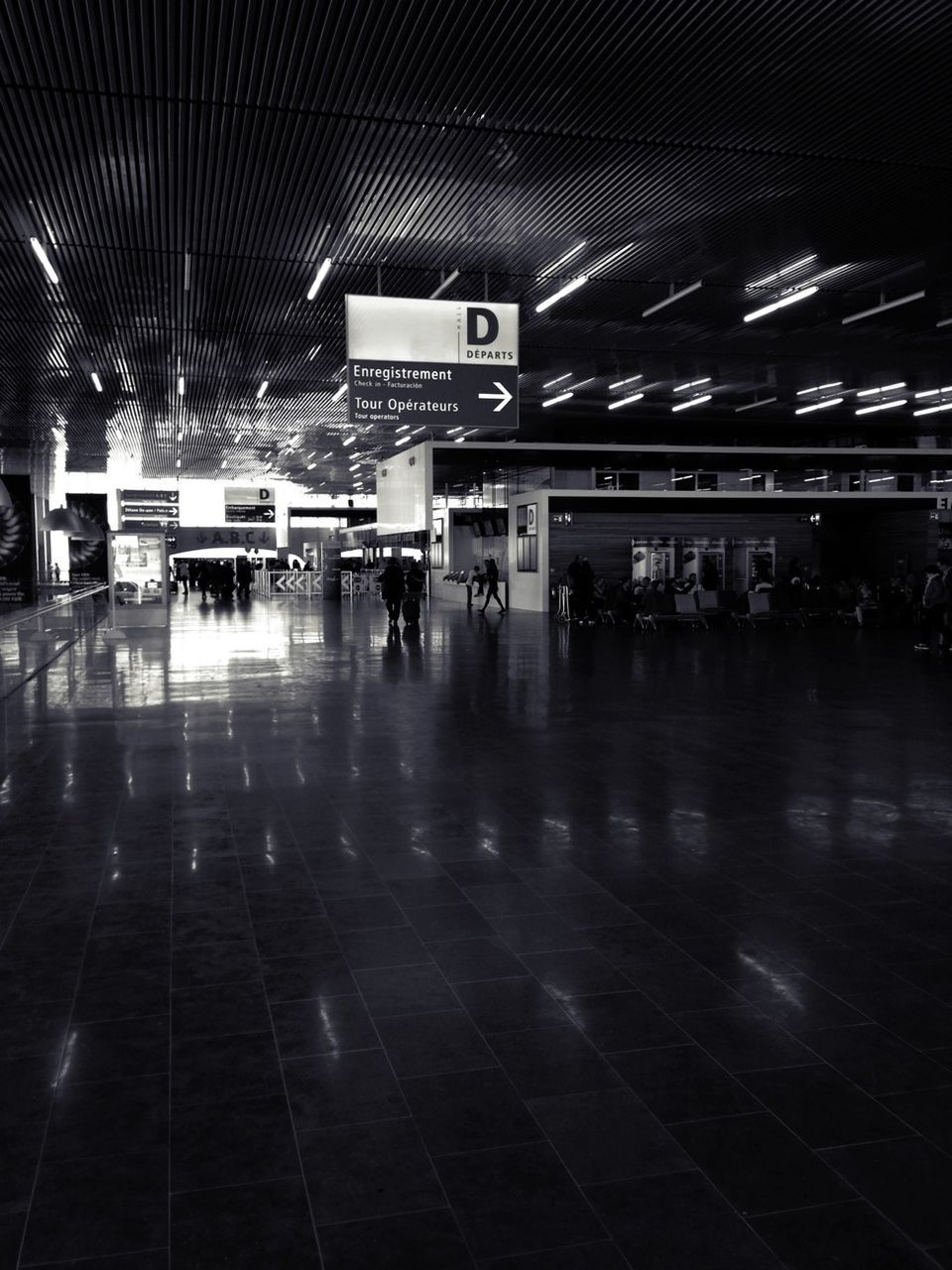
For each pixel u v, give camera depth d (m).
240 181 11.36
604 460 28.22
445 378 12.66
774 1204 2.28
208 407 28.14
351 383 12.41
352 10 7.82
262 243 13.66
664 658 15.04
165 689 11.31
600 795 6.25
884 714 9.45
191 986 3.45
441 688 11.45
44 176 11.12
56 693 10.97
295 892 4.43
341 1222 2.22
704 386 26.05
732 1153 2.47
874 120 9.85
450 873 4.70
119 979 3.51
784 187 11.66
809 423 34.38
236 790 6.37
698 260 14.66
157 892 4.43
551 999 3.35
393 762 7.25
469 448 27.59
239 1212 2.26
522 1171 2.40
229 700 10.37
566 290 16.03
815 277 15.64
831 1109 2.67
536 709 9.79
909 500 26.78
